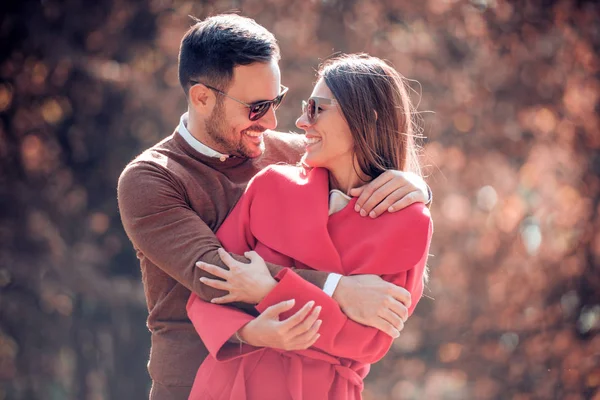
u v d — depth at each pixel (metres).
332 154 3.79
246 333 3.61
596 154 16.17
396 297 3.62
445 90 16.53
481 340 16.33
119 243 17.14
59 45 15.69
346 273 3.69
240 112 4.08
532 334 15.86
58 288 16.14
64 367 17.94
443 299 16.84
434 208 16.77
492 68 16.55
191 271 3.79
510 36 16.38
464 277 16.88
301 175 3.88
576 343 15.53
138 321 16.98
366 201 3.72
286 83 15.38
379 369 16.80
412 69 16.36
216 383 3.74
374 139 3.78
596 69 16.06
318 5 15.87
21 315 16.20
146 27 16.05
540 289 16.08
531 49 16.38
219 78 4.06
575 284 15.79
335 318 3.59
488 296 16.55
